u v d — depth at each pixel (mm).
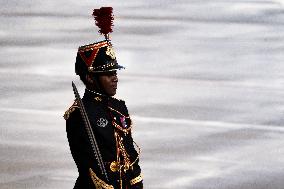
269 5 74750
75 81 44219
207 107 39000
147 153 31438
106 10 16141
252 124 36094
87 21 65125
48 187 27719
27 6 70750
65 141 32969
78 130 15805
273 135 34344
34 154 31188
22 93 41219
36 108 38219
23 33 59375
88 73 16188
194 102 40031
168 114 37500
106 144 16078
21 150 31641
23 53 52156
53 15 67188
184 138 33562
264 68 49375
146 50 54000
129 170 16438
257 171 29672
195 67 49062
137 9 71812
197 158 31000
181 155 31297
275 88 43906
